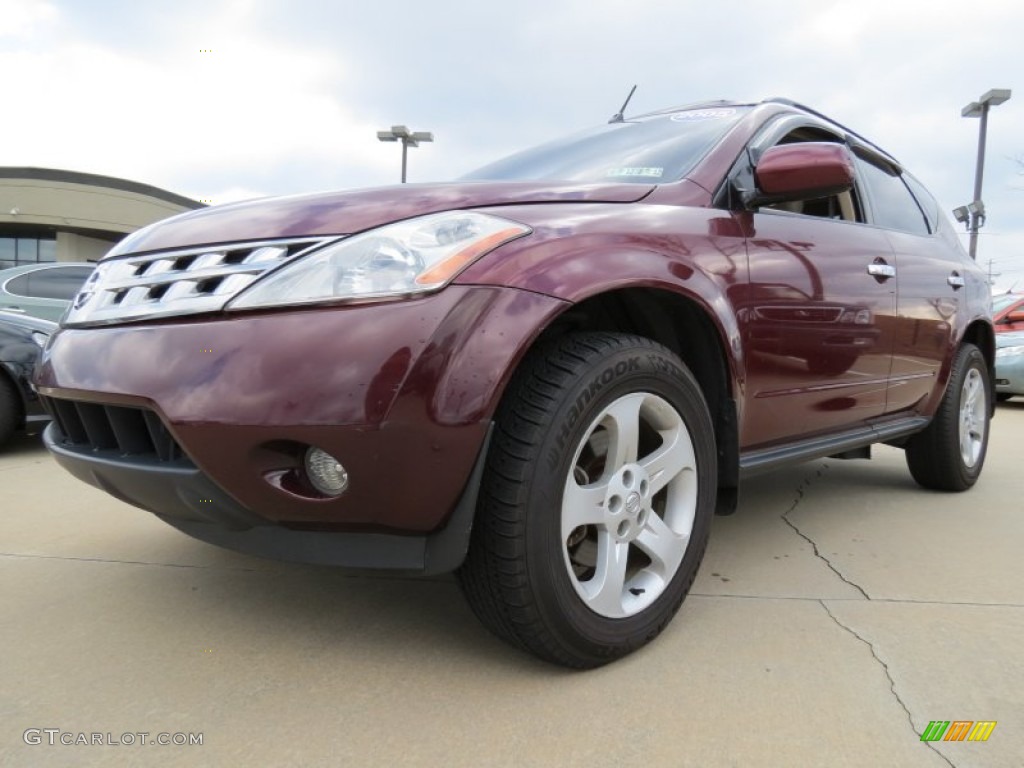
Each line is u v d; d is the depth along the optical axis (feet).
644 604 6.55
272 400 5.23
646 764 4.97
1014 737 5.29
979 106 50.03
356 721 5.45
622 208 6.88
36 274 23.50
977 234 50.55
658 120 9.90
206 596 7.74
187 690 5.88
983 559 9.14
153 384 5.59
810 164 7.40
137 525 10.12
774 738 5.26
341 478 5.41
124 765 4.93
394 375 5.18
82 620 7.15
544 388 5.74
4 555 8.91
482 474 5.55
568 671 6.19
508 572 5.58
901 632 6.97
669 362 6.63
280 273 5.64
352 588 7.99
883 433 10.62
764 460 8.21
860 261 9.55
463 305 5.35
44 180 85.15
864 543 9.81
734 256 7.52
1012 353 27.71
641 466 6.52
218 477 5.45
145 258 6.56
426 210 6.15
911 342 10.75
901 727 5.41
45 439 7.28
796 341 8.26
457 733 5.31
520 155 10.34
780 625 7.13
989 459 16.65
